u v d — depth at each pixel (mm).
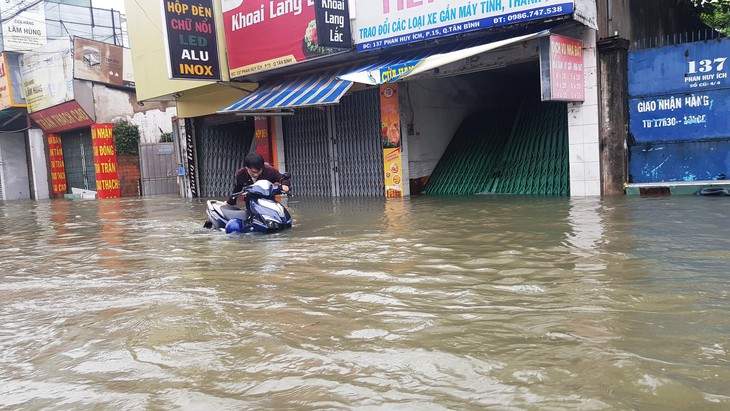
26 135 27141
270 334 3150
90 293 4527
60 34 30703
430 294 3863
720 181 8711
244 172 8133
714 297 3381
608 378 2291
